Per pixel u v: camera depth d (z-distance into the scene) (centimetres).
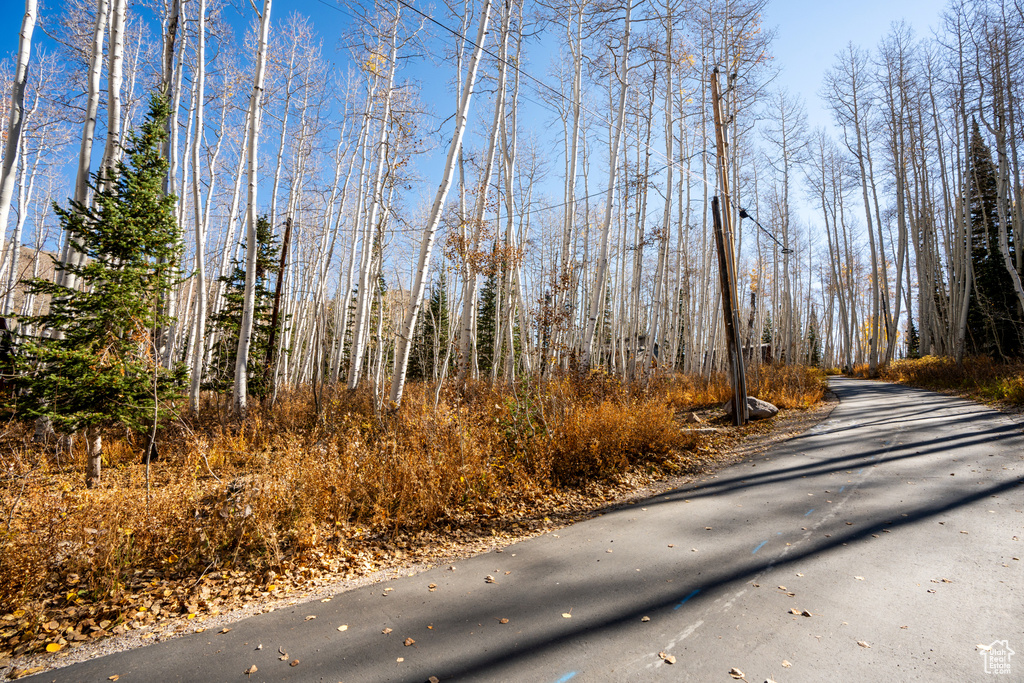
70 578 441
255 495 560
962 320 2109
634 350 1593
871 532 511
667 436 966
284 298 2175
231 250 2092
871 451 887
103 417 714
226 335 1947
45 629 382
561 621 372
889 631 333
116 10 883
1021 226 2097
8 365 723
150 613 408
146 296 801
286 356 2217
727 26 1641
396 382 1005
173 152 1365
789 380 1883
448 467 691
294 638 365
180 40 1338
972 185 2642
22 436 915
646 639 340
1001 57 1750
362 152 1916
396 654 337
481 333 2950
